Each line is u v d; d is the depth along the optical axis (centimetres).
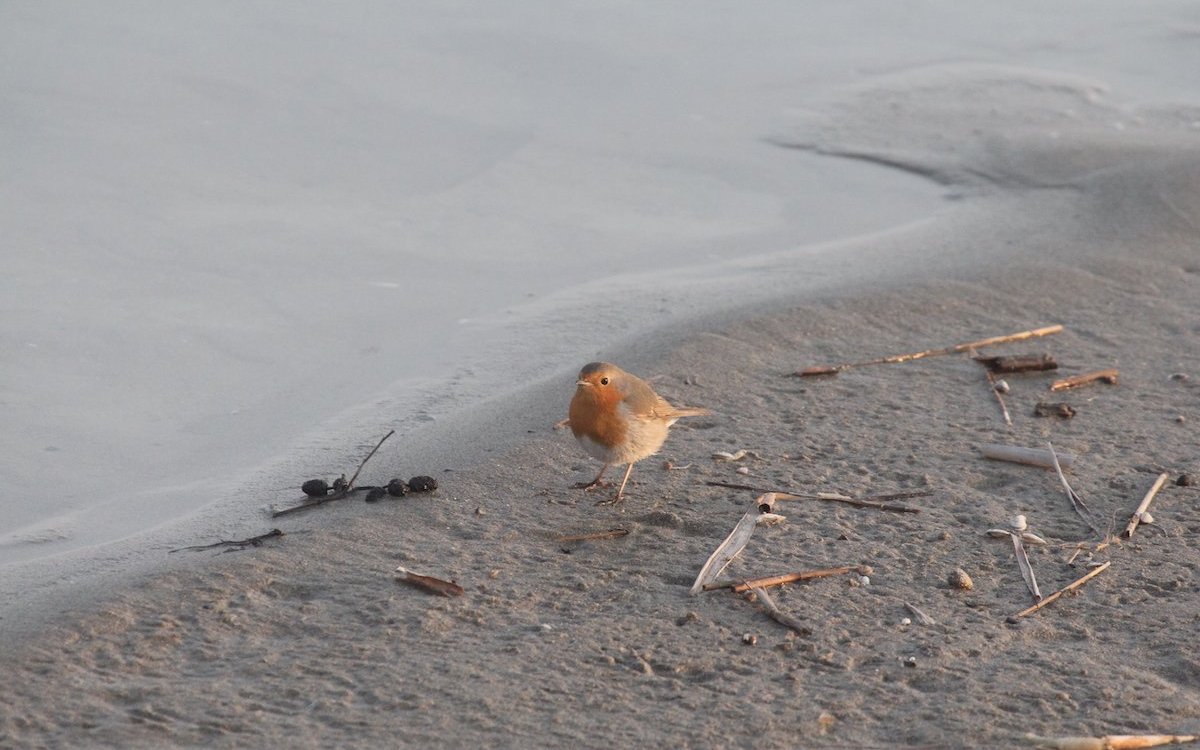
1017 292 1673
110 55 2597
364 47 2770
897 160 2361
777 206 2164
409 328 1642
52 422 1351
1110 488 1162
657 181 2261
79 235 1862
